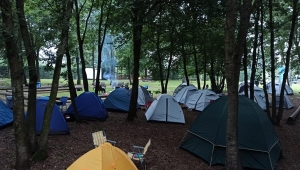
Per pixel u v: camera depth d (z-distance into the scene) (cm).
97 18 1517
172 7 1153
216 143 784
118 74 4156
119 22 1145
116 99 1509
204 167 761
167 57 1972
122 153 607
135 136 1008
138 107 1614
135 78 1226
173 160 792
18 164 654
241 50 644
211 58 1947
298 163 837
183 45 1773
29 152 695
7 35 583
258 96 1761
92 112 1208
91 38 1822
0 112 1048
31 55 695
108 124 1162
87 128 1070
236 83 652
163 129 1147
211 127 820
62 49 692
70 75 1111
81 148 827
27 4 1148
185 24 1325
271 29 1256
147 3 1056
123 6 1008
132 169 586
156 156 811
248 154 775
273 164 767
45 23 679
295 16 1250
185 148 884
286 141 1066
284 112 1756
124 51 2442
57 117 961
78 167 545
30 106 709
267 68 2125
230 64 647
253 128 786
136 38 1141
